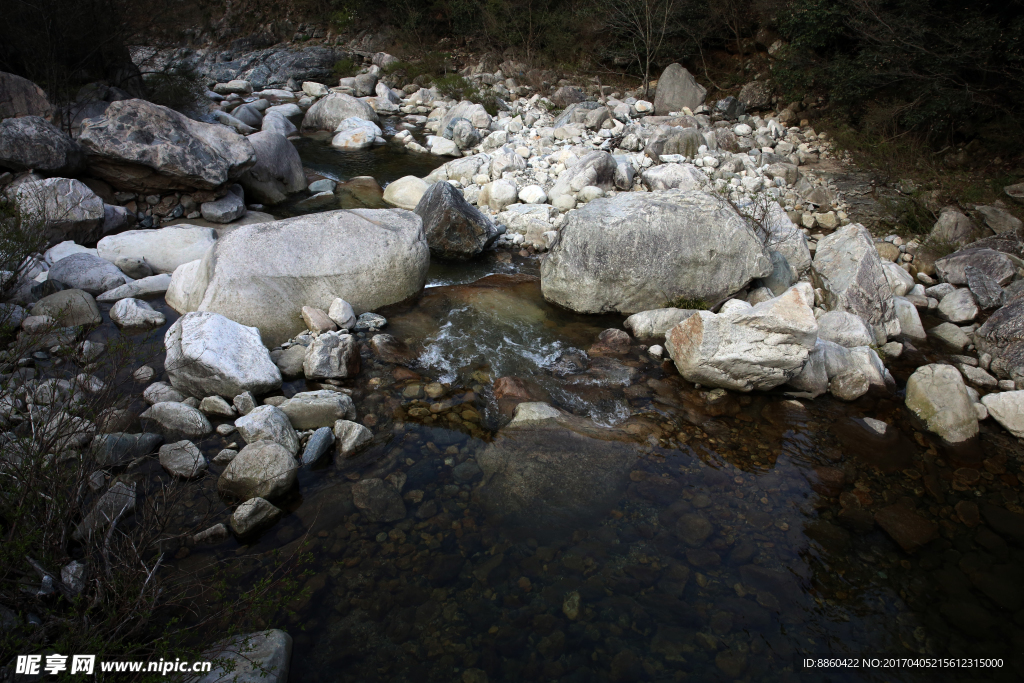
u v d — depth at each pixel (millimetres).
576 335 6047
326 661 2957
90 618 2811
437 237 7344
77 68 9891
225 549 3500
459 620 3193
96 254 6562
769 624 3234
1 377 4066
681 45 16000
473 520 3809
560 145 11805
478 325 6105
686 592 3396
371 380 5176
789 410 5055
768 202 8078
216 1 19922
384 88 15312
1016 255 7488
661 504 4004
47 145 7113
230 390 4668
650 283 6234
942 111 10734
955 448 4672
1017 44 9875
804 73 13281
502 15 17828
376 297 6199
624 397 5137
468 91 15195
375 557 3525
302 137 12875
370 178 10016
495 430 4645
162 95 11383
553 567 3518
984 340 5969
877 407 5145
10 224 5656
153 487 3879
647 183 9750
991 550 3744
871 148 11586
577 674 2955
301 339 5441
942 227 8258
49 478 3252
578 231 6336
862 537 3811
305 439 4391
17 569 2838
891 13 11609
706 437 4680
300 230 6094
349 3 20547
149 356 4844
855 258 6332
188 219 7844
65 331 5156
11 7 8656
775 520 3908
